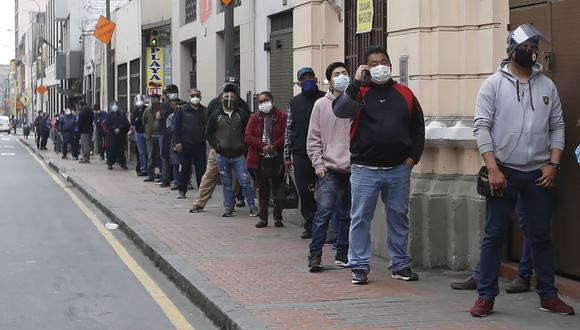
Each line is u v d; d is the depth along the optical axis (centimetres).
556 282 693
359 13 1034
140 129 2070
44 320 699
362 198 752
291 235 1077
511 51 618
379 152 740
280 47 1455
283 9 1419
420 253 831
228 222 1203
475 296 709
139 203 1469
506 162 621
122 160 2388
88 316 714
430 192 823
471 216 802
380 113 739
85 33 4366
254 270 837
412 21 846
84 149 2706
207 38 1983
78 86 4731
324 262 884
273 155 1109
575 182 679
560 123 629
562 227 698
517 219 763
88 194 1675
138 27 2806
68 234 1189
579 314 636
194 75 2262
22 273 899
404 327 606
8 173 2447
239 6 1667
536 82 624
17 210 1481
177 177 1703
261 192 1143
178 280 830
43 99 6950
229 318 641
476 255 796
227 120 1247
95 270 920
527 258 702
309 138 826
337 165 806
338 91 810
